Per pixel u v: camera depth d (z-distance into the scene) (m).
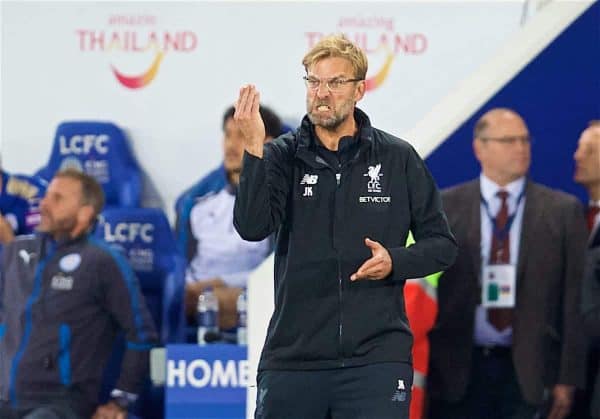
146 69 25.02
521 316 20.14
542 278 20.14
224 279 24.33
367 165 14.34
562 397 20.19
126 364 23.27
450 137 20.14
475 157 20.14
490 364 20.17
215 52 24.98
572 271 20.16
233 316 23.92
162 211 24.62
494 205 20.14
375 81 24.86
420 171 14.52
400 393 13.95
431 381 20.08
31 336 23.30
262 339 20.00
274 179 14.12
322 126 14.18
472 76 20.44
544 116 20.12
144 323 23.39
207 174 24.94
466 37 24.78
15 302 23.62
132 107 25.06
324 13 24.91
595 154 20.02
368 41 24.86
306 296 14.17
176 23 24.98
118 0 24.97
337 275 14.13
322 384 14.12
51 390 23.05
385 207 14.29
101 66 25.05
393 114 24.83
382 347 14.11
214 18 24.97
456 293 20.14
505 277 20.17
